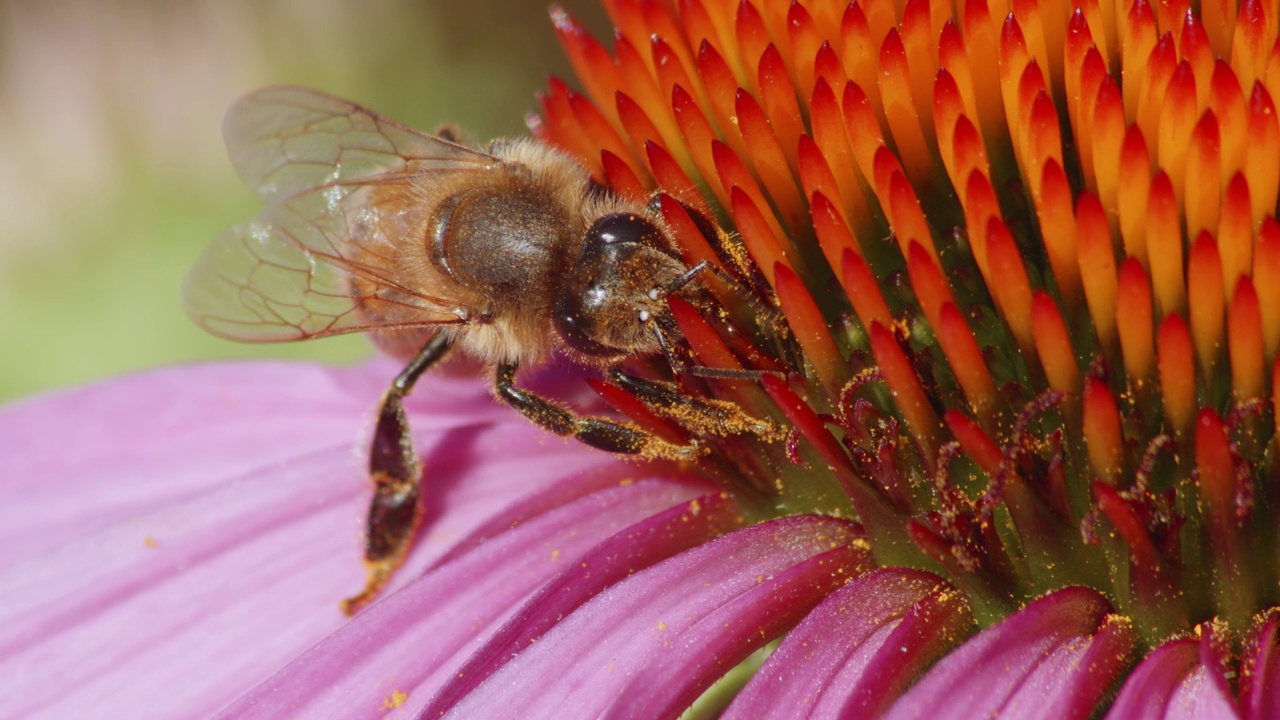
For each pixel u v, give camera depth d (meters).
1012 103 0.10
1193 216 0.10
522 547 0.10
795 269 0.10
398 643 0.10
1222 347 0.10
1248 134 0.10
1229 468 0.09
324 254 0.11
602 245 0.10
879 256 0.10
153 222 0.21
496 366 0.11
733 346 0.10
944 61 0.10
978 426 0.10
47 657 0.10
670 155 0.10
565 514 0.10
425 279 0.11
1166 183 0.10
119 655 0.10
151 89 0.22
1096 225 0.10
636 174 0.10
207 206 0.21
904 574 0.10
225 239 0.11
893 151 0.10
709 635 0.10
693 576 0.10
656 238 0.10
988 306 0.10
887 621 0.10
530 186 0.10
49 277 0.20
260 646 0.10
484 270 0.10
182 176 0.22
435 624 0.10
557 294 0.10
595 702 0.10
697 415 0.10
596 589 0.10
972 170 0.10
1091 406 0.10
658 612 0.10
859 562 0.10
